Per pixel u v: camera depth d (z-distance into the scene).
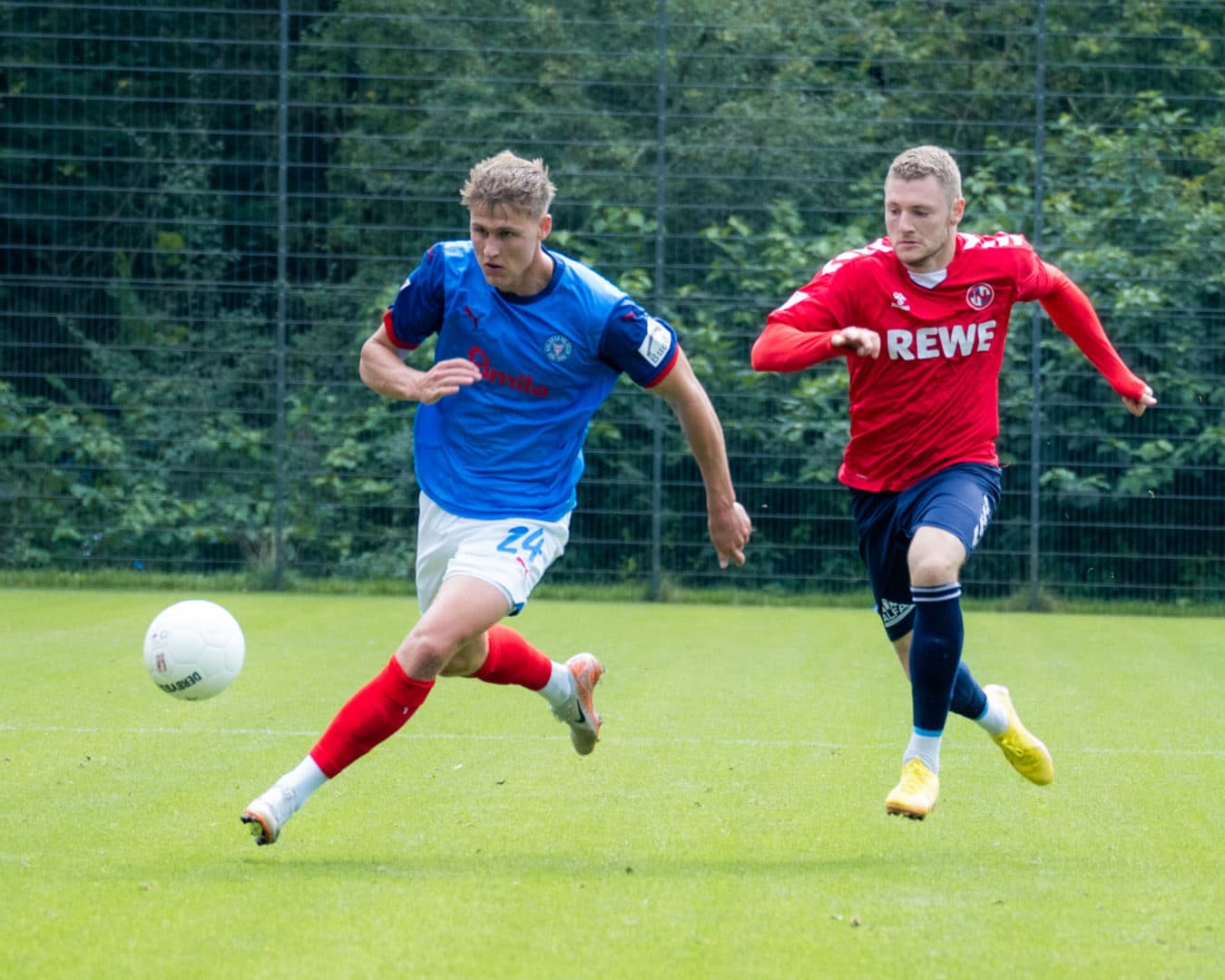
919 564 15.77
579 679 17.92
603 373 16.28
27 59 48.25
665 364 15.95
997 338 17.08
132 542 47.59
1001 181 48.47
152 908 12.56
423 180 47.72
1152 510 46.38
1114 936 12.05
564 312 15.83
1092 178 47.72
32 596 44.75
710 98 47.69
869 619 42.81
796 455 46.91
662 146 46.31
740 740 22.30
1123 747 22.19
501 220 14.98
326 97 48.16
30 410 47.59
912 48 49.03
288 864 14.31
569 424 16.31
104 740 21.58
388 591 47.19
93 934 11.79
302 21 49.19
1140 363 46.34
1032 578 46.53
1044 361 46.53
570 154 47.69
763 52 48.22
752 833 15.99
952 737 23.22
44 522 47.50
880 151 47.66
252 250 48.25
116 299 47.38
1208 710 26.19
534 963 11.09
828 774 19.56
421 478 16.45
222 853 14.75
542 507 16.12
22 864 14.21
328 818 16.53
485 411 16.08
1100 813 17.33
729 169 47.31
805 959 11.27
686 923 12.28
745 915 12.56
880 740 22.31
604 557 47.28
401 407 47.53
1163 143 47.59
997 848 15.39
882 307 16.72
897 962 11.23
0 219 47.84
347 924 12.13
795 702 26.31
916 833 16.11
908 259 16.33
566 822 16.42
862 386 17.14
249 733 22.33
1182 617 45.59
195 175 48.00
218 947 11.43
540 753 20.95
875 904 12.99
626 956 11.28
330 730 14.84
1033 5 48.91
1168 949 11.70
